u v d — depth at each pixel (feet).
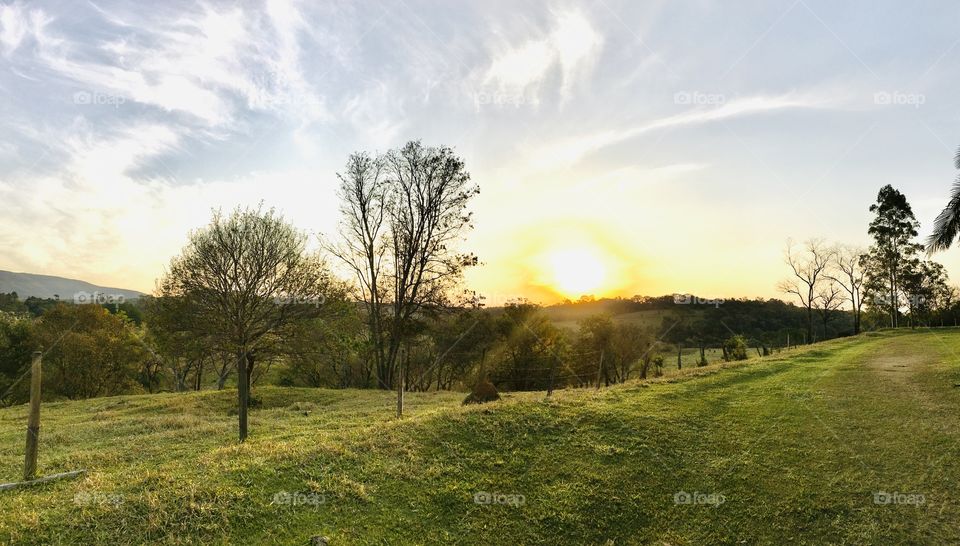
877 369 85.97
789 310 286.46
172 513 28.45
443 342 164.35
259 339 114.62
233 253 110.01
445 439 44.50
